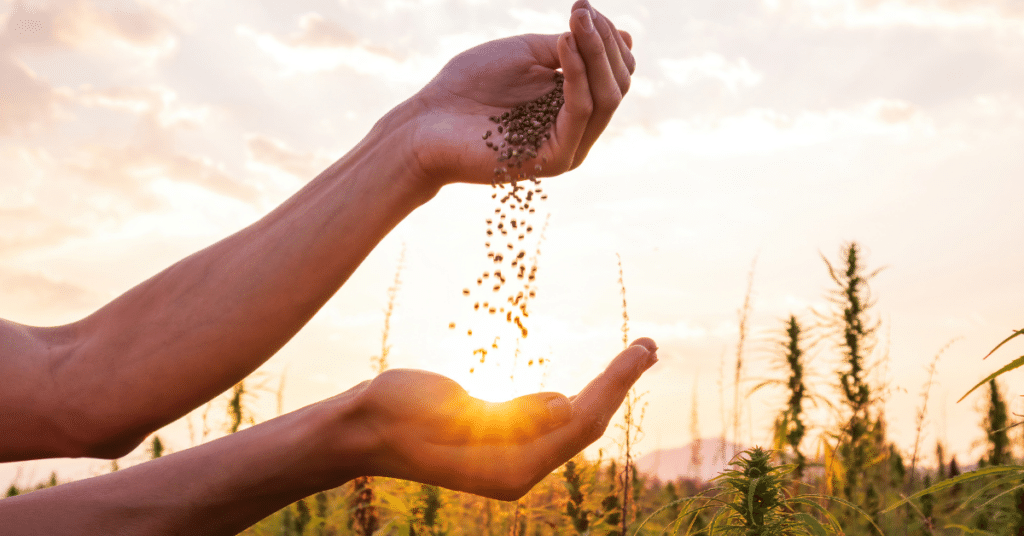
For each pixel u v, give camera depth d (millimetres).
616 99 1617
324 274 1562
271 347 1558
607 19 1613
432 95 1777
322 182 1654
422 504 3035
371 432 1211
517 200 1680
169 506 1152
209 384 1535
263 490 1194
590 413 1249
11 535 1086
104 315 1614
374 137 1718
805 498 1946
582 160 1750
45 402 1516
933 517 2883
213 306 1523
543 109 1717
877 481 3316
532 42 1848
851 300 3676
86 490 1177
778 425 3545
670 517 3086
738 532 1902
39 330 1646
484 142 1639
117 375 1511
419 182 1678
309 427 1199
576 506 2811
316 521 3637
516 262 1710
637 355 1313
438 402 1192
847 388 3535
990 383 3252
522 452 1228
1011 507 2104
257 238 1581
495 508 3303
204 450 1224
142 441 1645
